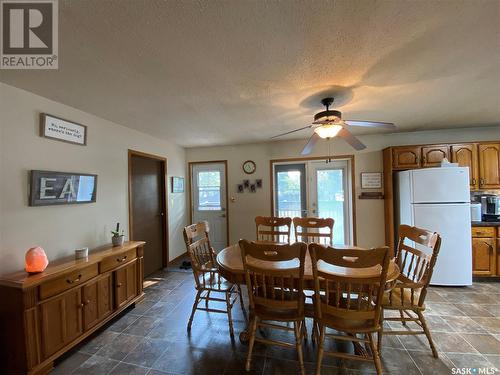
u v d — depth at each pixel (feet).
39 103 7.07
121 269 8.30
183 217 15.44
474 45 4.93
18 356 5.46
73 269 6.47
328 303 5.44
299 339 5.64
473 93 7.49
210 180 15.70
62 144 7.77
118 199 10.18
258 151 14.83
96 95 7.14
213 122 10.16
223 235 15.49
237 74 6.00
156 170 13.15
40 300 5.72
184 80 6.28
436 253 5.88
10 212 6.28
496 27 4.37
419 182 10.34
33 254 5.99
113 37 4.49
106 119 9.58
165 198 13.50
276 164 14.84
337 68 5.79
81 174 8.29
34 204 6.79
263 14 3.99
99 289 7.36
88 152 8.75
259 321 6.63
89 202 8.70
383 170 13.02
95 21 4.07
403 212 11.34
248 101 7.81
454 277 9.93
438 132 12.45
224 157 15.34
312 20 4.15
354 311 5.06
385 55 5.26
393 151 11.87
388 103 8.25
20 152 6.54
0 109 6.13
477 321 7.52
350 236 13.73
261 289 6.19
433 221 10.11
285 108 8.50
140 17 3.98
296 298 5.83
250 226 14.94
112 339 7.00
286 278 6.02
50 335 5.88
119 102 7.74
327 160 13.94
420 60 5.49
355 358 5.22
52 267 6.40
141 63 5.42
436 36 4.63
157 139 12.94
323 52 5.12
